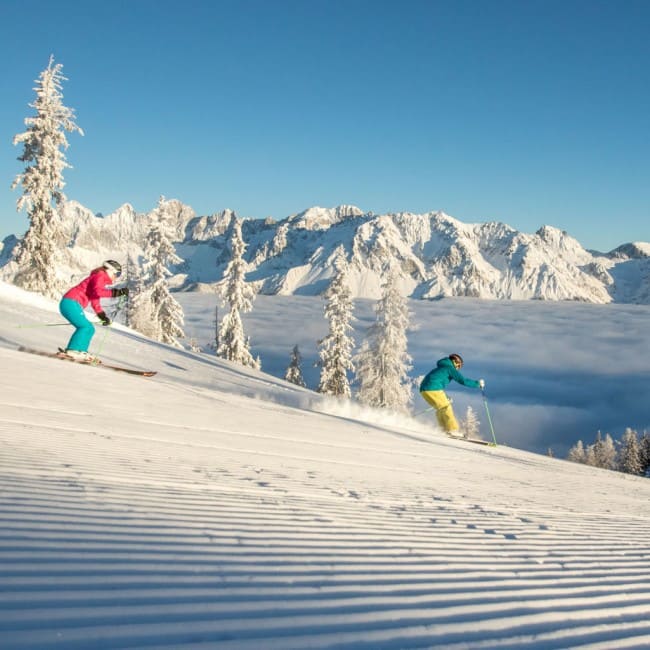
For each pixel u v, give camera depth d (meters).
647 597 2.99
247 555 2.62
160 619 1.78
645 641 2.24
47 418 6.42
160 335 45.22
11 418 5.96
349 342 46.78
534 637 2.09
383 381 43.38
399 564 2.89
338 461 7.15
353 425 12.86
